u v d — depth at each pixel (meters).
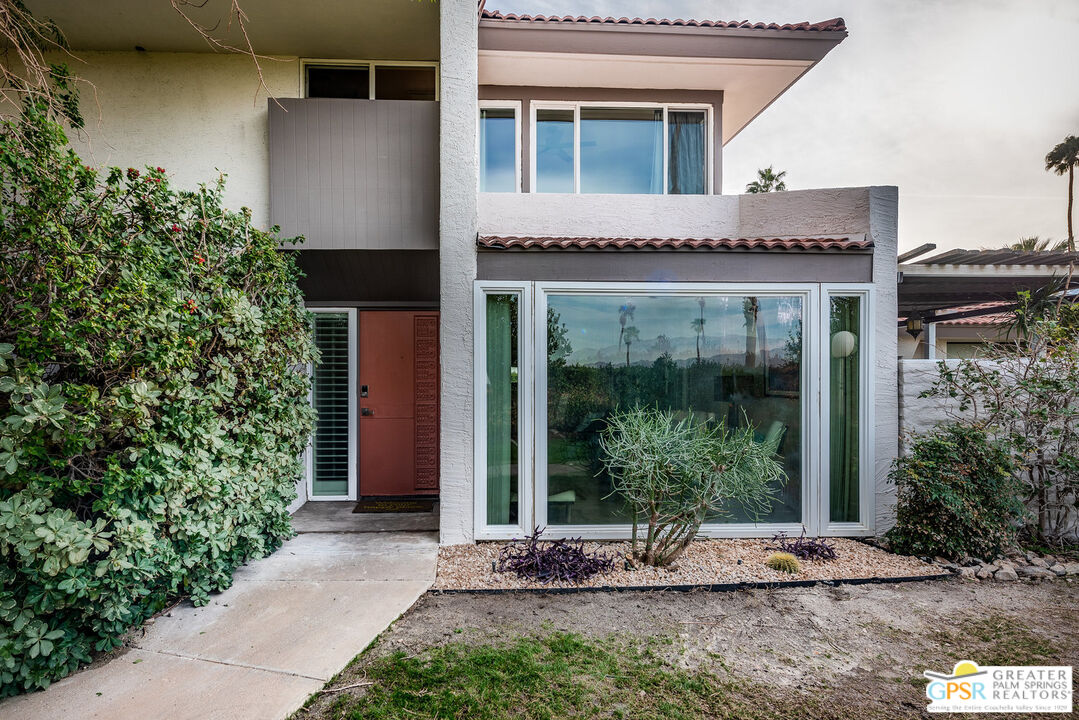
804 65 7.79
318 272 6.69
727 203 7.50
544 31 7.22
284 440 5.35
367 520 6.31
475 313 5.47
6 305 3.03
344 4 6.06
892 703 2.94
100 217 3.45
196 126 6.68
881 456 5.64
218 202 4.83
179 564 3.68
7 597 2.78
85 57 6.61
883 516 5.62
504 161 8.20
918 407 5.72
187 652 3.35
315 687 3.00
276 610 3.95
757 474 4.66
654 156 8.39
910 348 14.41
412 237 6.23
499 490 5.57
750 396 5.68
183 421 3.79
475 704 2.89
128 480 3.31
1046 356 5.59
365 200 6.22
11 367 2.97
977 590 4.47
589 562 4.68
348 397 7.36
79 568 3.02
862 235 5.86
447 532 5.41
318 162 6.21
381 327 7.41
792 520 5.67
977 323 13.93
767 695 3.01
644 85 8.24
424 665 3.25
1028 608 4.12
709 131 8.41
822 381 5.62
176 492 3.66
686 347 5.66
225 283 4.43
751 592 4.42
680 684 3.10
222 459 4.23
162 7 5.91
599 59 7.53
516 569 4.64
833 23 7.49
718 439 5.07
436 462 7.47
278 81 6.94
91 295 3.07
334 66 7.25
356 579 4.54
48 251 3.04
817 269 5.64
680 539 5.43
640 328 5.64
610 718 2.81
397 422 7.42
